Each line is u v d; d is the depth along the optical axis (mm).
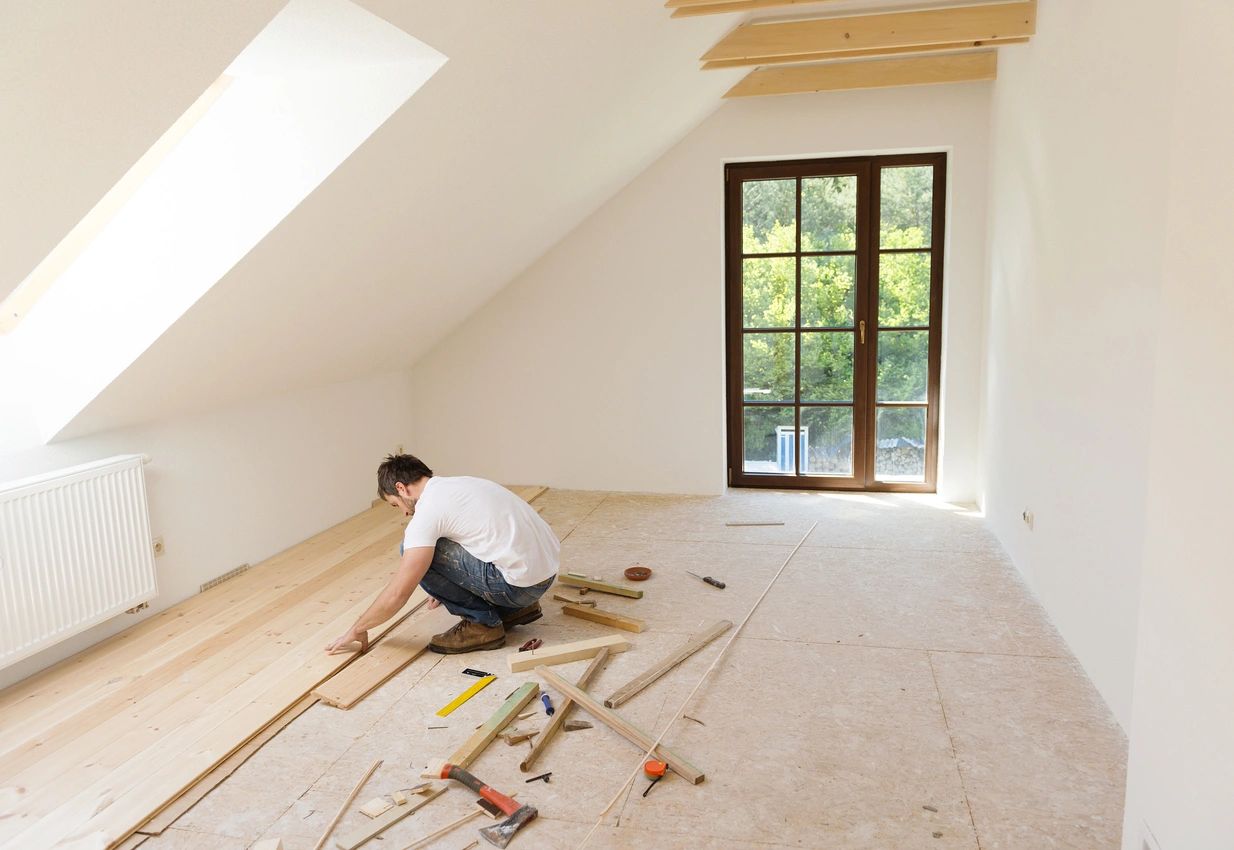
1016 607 3473
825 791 2264
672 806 2215
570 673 2979
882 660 3025
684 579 3891
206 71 2064
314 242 3150
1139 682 1689
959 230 4867
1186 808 1453
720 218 5145
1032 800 2203
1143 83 2387
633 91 3826
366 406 5258
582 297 5426
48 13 1629
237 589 3893
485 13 2506
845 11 4043
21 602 2846
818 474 5477
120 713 2719
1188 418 1457
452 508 3006
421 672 3020
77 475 3035
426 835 2109
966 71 4531
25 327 3092
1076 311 3010
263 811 2227
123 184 2854
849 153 4984
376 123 2719
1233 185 1290
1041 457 3480
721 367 5297
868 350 5254
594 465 5598
